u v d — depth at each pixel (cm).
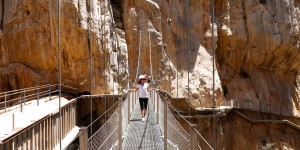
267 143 3578
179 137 1033
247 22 3844
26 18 2584
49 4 2522
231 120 3591
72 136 2172
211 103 3384
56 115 1947
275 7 3906
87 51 2581
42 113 1819
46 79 2600
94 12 2636
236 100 3659
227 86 3769
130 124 1474
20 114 1677
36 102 2081
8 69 2617
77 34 2527
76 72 2586
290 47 3944
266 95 3884
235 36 3778
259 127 3694
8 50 2628
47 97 2322
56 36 2512
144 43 3155
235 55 3866
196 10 3625
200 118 3000
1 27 2655
